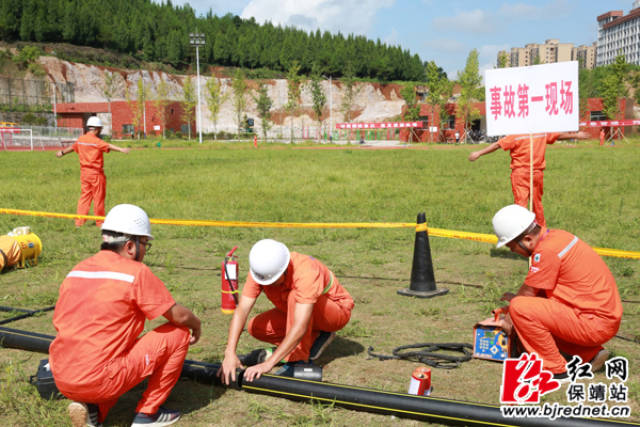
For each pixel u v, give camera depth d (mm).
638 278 6270
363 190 14625
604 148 41688
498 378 3771
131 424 3260
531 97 5777
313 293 3572
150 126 79438
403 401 3248
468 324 4891
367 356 4211
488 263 7180
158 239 8953
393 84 143625
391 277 6559
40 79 94438
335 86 135250
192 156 34375
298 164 25250
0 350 4359
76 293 2967
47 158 31578
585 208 11156
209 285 6289
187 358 4160
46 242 8719
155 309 3021
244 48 152125
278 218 10500
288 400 3533
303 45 157250
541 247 3537
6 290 6145
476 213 10742
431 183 16500
